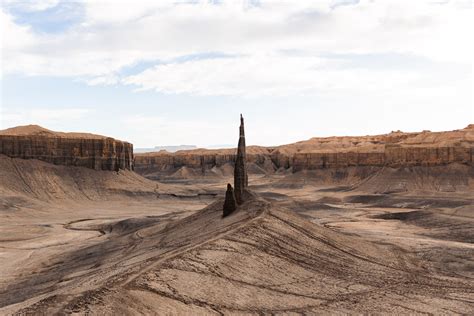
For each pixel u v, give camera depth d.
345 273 39.47
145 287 26.78
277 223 46.19
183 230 57.16
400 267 45.34
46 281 46.94
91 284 29.58
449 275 44.47
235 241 38.97
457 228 78.94
